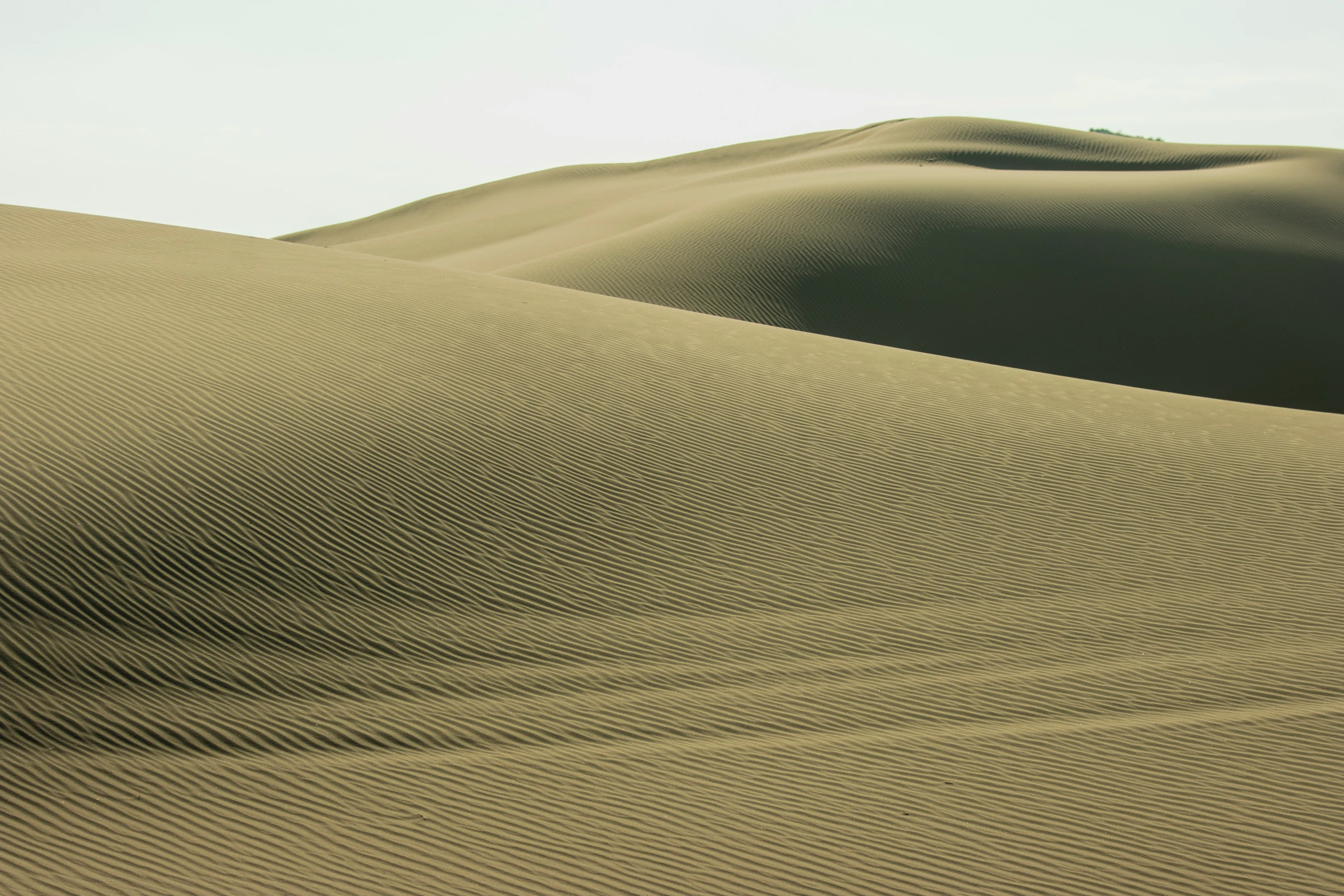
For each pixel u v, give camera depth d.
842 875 6.57
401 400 13.61
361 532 10.69
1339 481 14.11
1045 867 6.69
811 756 8.04
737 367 17.25
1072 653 9.74
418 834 6.86
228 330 15.41
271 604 9.45
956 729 8.47
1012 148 71.94
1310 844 6.96
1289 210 45.34
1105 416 16.62
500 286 21.81
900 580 11.07
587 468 12.77
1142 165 68.62
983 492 13.29
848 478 13.39
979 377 18.61
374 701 8.52
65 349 13.66
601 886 6.37
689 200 53.72
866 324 34.31
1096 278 37.34
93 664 8.41
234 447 11.59
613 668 9.25
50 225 24.84
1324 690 9.07
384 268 22.70
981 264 37.38
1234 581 11.24
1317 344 36.06
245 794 7.23
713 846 6.84
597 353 16.92
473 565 10.55
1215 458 14.88
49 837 6.63
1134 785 7.66
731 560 11.25
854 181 45.91
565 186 82.31
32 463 10.51
